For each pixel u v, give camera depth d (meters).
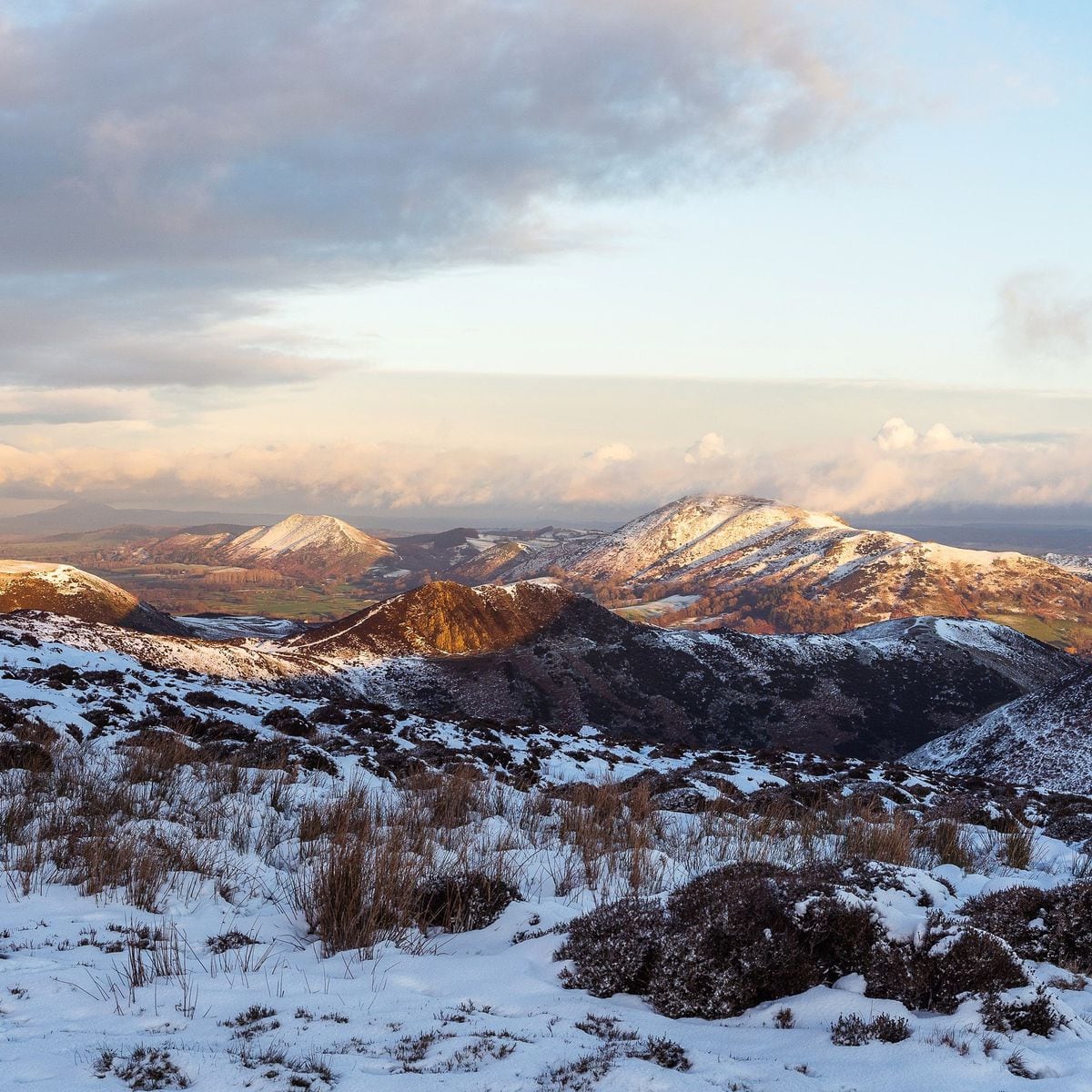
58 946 7.24
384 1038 5.49
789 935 6.81
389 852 9.85
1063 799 25.77
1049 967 7.61
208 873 9.86
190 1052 5.00
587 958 7.04
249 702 30.92
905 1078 5.09
